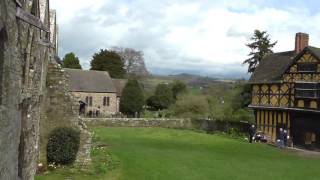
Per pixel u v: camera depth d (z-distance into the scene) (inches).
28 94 547.2
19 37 441.1
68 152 781.3
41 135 780.0
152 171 853.8
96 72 2719.0
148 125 1887.3
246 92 2064.5
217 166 961.5
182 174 847.7
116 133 1581.0
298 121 1374.3
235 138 1578.5
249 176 868.0
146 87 3425.2
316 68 1315.2
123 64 3462.1
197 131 1792.6
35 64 604.1
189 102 2110.0
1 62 377.4
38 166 745.0
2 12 355.6
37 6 590.6
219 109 2026.3
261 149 1290.6
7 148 400.2
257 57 2454.5
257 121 1561.3
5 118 386.3
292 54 1555.1
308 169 976.3
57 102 802.8
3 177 386.9
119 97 2687.0
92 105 2593.5
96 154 976.9
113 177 765.9
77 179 718.5
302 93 1357.0
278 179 853.2
